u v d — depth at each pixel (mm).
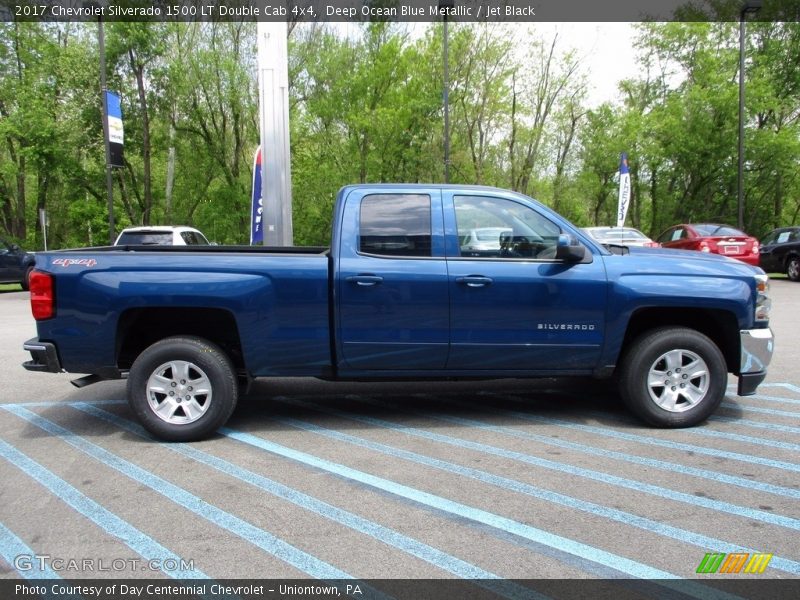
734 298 4625
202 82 24109
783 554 2877
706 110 26750
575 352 4672
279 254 4656
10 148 27094
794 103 28594
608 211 35750
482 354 4652
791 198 37219
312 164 25422
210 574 2764
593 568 2779
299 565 2834
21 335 10008
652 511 3336
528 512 3344
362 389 6230
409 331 4586
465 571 2764
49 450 4434
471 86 26281
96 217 26125
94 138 24062
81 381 4742
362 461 4152
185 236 13438
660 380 4738
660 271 4656
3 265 17531
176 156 27094
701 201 30688
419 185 4750
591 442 4488
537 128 28625
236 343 4957
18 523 3281
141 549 2998
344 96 24609
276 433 4797
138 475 3939
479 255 4652
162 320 4820
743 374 4727
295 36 24922
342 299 4535
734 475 3820
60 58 23562
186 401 4605
